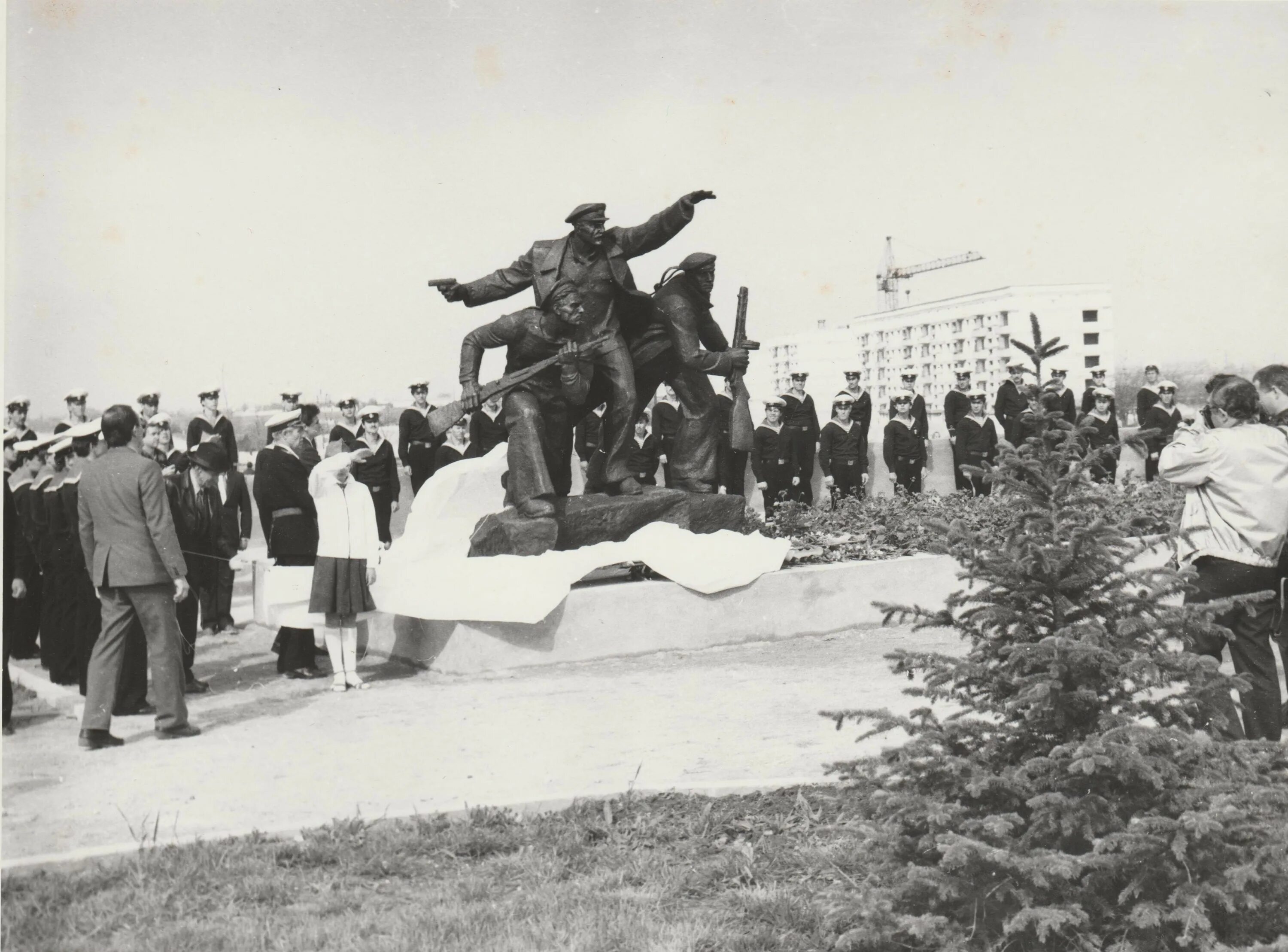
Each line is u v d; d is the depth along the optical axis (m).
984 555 4.52
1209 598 6.29
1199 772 4.21
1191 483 6.41
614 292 11.57
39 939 4.68
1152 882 4.12
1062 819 4.04
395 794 6.34
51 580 9.78
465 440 16.58
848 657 10.02
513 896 5.06
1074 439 4.47
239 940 4.63
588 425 14.59
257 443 19.30
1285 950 3.85
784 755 6.89
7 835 5.73
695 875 5.20
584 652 10.21
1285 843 4.04
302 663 9.88
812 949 4.53
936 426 22.44
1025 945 4.16
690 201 11.30
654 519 11.56
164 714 7.75
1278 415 6.73
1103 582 4.42
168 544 7.64
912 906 4.31
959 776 4.30
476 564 10.25
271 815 6.00
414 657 10.36
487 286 11.40
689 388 12.26
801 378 17.39
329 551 9.22
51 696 9.12
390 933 4.68
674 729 7.63
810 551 12.15
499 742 7.41
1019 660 4.31
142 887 5.10
